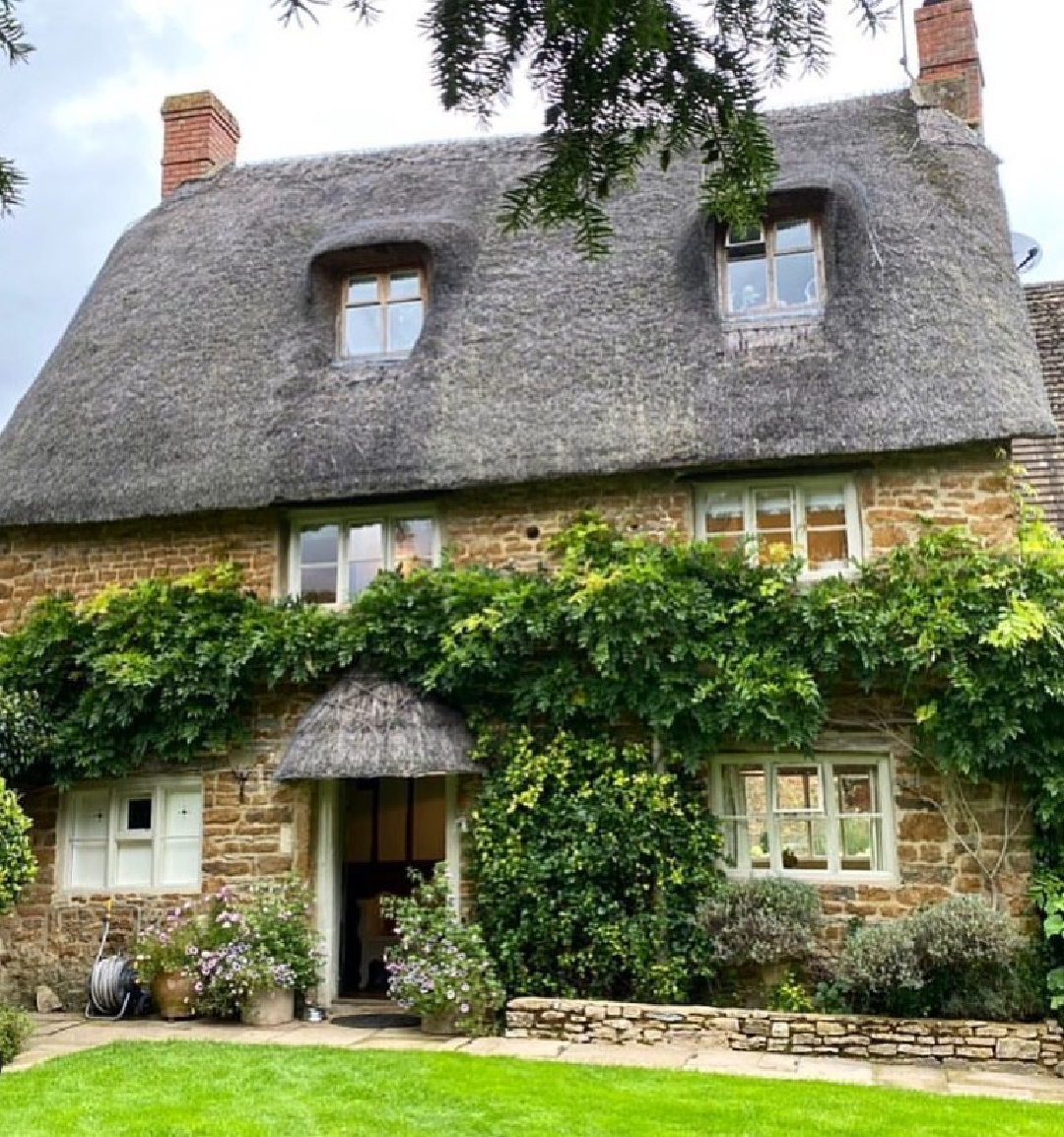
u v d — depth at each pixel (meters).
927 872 9.07
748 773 9.72
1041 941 8.62
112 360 12.18
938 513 9.59
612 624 9.30
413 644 9.92
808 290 10.73
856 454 9.48
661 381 10.17
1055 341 12.21
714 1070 7.41
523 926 9.27
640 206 11.97
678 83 2.59
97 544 11.41
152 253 13.60
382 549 10.87
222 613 10.55
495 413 10.35
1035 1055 7.72
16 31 2.61
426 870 12.26
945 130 12.15
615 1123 5.88
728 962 8.88
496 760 9.86
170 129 15.22
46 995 10.38
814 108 13.00
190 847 10.68
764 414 9.66
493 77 2.54
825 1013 8.42
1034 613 8.42
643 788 9.32
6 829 8.51
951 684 8.88
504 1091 6.54
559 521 10.31
